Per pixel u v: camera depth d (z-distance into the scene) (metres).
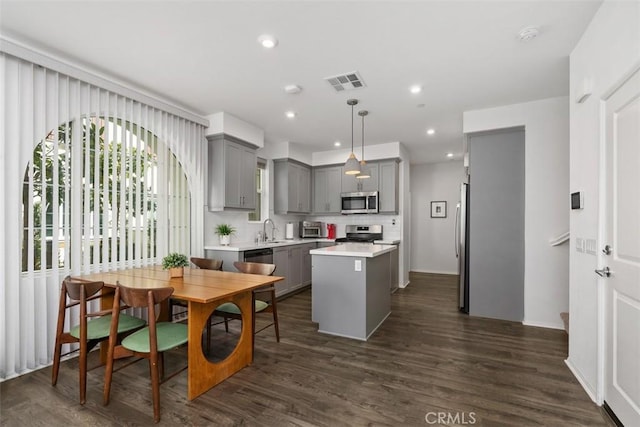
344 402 2.08
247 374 2.47
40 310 2.57
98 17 2.14
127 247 3.26
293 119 4.27
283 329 3.52
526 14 2.09
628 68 1.68
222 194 4.07
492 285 3.86
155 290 1.97
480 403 2.07
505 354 2.82
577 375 2.38
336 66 2.82
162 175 3.60
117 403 2.07
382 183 5.65
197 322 2.18
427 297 4.98
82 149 2.86
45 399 2.12
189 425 1.85
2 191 2.34
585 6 2.01
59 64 2.62
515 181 3.73
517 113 3.66
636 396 1.66
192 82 3.15
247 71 2.92
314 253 3.46
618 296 1.83
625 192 1.75
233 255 4.05
